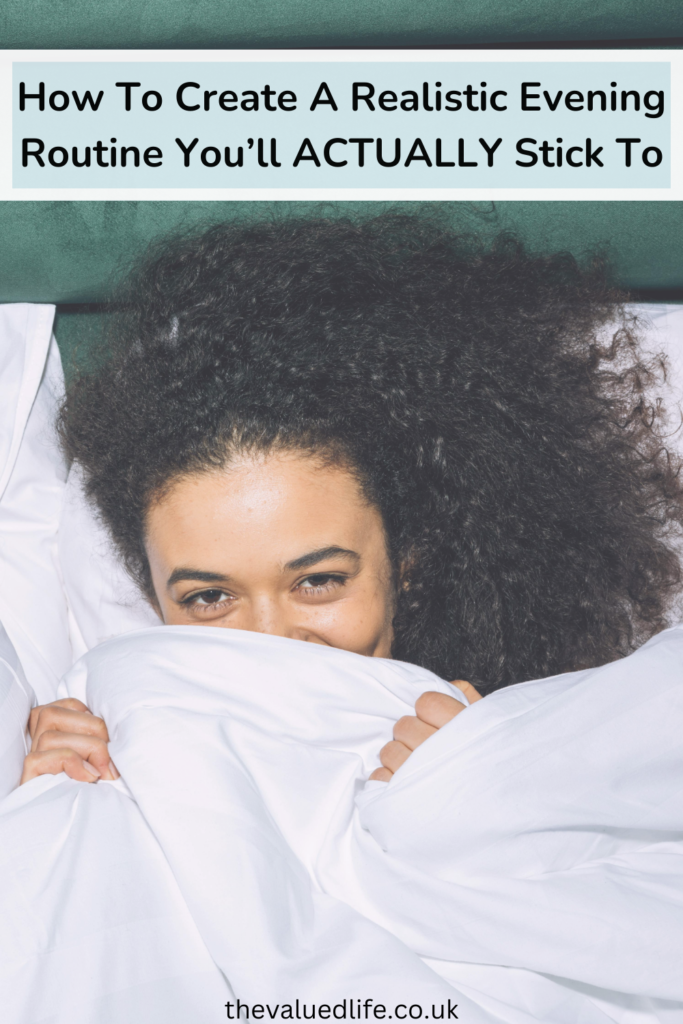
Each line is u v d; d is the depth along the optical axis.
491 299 1.05
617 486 1.03
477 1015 0.54
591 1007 0.59
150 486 0.84
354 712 0.73
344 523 0.83
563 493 1.00
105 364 1.05
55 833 0.63
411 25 1.05
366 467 0.85
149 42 1.05
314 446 0.82
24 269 1.10
